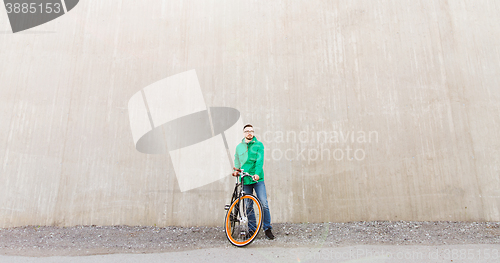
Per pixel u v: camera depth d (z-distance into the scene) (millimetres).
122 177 3863
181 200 3789
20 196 3768
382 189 3734
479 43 4199
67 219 3701
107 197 3789
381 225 3447
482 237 2994
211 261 2430
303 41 4371
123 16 4562
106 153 3945
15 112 4086
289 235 3174
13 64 4301
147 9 4605
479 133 3848
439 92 4023
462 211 3594
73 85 4219
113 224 3695
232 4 4602
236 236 2982
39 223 3674
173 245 2926
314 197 3754
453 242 2848
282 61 4297
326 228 3398
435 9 4367
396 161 3811
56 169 3873
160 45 4418
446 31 4270
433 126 3904
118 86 4230
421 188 3703
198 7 4605
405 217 3629
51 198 3768
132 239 3148
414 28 4312
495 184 3662
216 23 4512
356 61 4230
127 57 4363
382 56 4227
